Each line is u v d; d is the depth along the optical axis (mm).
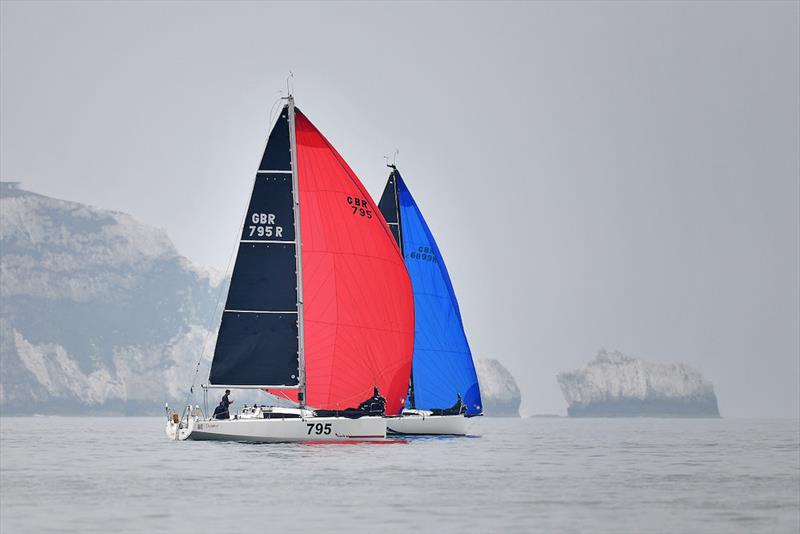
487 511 126312
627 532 113188
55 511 123812
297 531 111062
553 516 123125
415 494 141125
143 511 123875
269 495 138000
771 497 143500
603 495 144000
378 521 117688
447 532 111500
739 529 115688
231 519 118125
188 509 125562
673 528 116000
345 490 144125
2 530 110625
